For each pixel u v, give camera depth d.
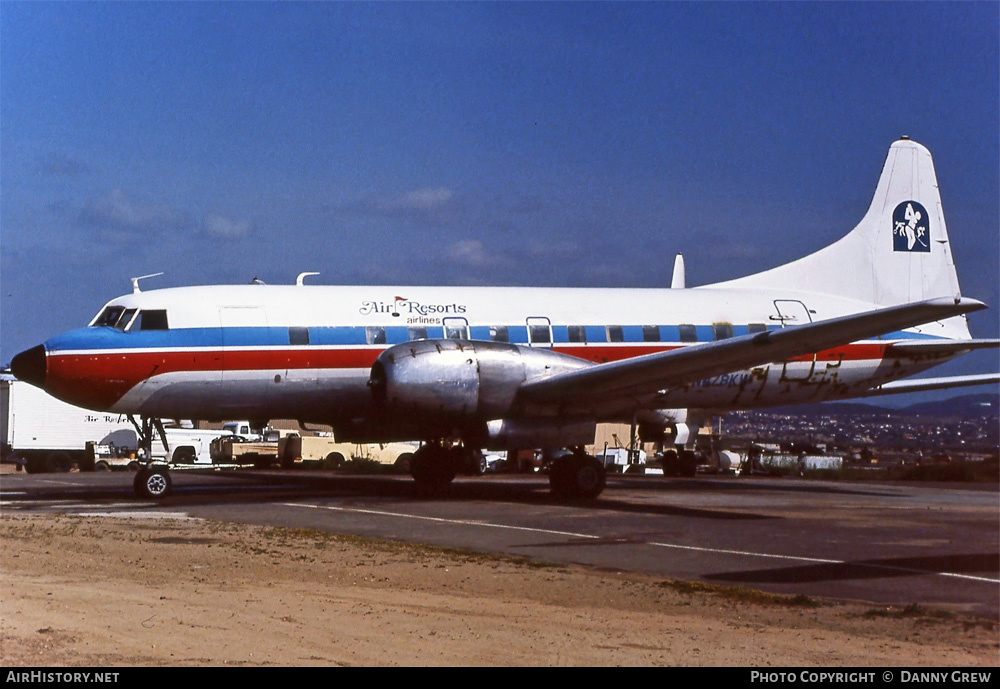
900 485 34.69
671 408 27.03
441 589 11.16
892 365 28.72
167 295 23.00
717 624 9.55
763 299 28.48
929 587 11.58
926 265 30.72
